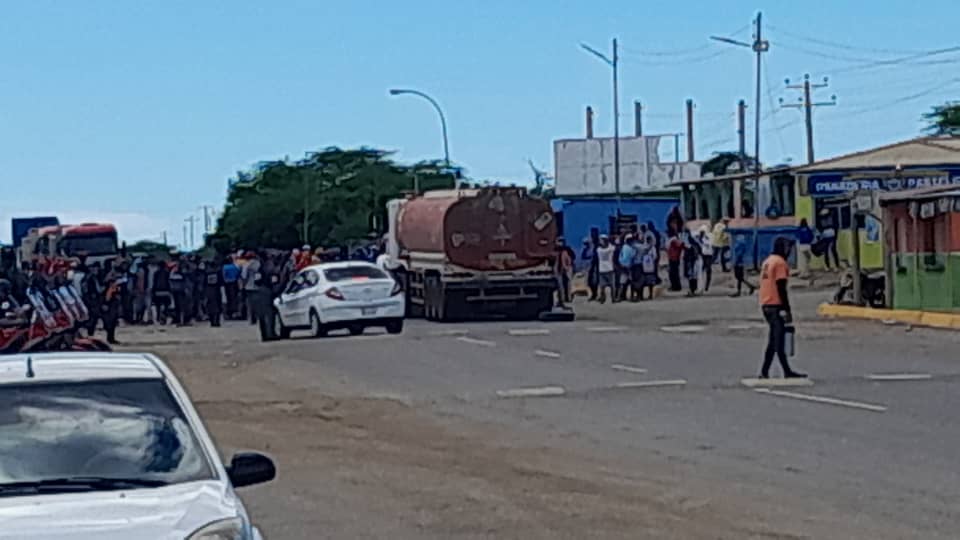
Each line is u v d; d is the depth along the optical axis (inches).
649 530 453.7
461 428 723.4
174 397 319.0
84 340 793.6
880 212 1482.5
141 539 258.7
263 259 1825.8
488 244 1620.3
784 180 2514.8
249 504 522.0
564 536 448.8
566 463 598.5
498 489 540.1
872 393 808.9
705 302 1775.3
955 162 2239.2
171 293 1802.4
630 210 2696.9
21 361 331.3
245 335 1534.2
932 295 1360.7
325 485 562.3
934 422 682.8
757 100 2544.3
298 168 4133.9
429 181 3814.0
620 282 1854.1
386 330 1443.2
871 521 456.4
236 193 4190.5
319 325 1398.9
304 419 783.7
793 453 601.9
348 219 3831.2
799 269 2180.1
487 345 1234.0
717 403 783.7
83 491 283.9
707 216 2687.0
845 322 1379.2
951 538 429.4
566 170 3865.7
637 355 1104.2
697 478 549.0
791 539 432.5
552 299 1631.4
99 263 1999.3
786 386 855.7
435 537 453.4
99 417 308.3
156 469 296.2
